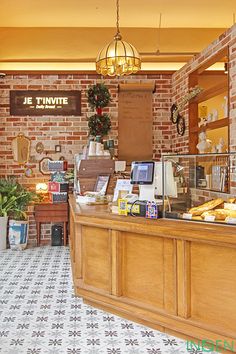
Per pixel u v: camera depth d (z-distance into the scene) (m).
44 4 5.73
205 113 6.33
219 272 2.76
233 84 4.58
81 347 2.88
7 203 6.33
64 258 5.70
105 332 3.13
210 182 3.23
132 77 6.89
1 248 6.29
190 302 2.92
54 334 3.10
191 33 6.89
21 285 4.40
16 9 5.94
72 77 6.86
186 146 6.21
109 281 3.47
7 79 6.80
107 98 6.49
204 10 6.05
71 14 6.19
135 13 6.16
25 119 6.84
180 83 6.48
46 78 6.84
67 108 6.85
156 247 3.13
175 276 2.97
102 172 5.02
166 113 6.96
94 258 3.65
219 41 4.93
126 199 3.50
